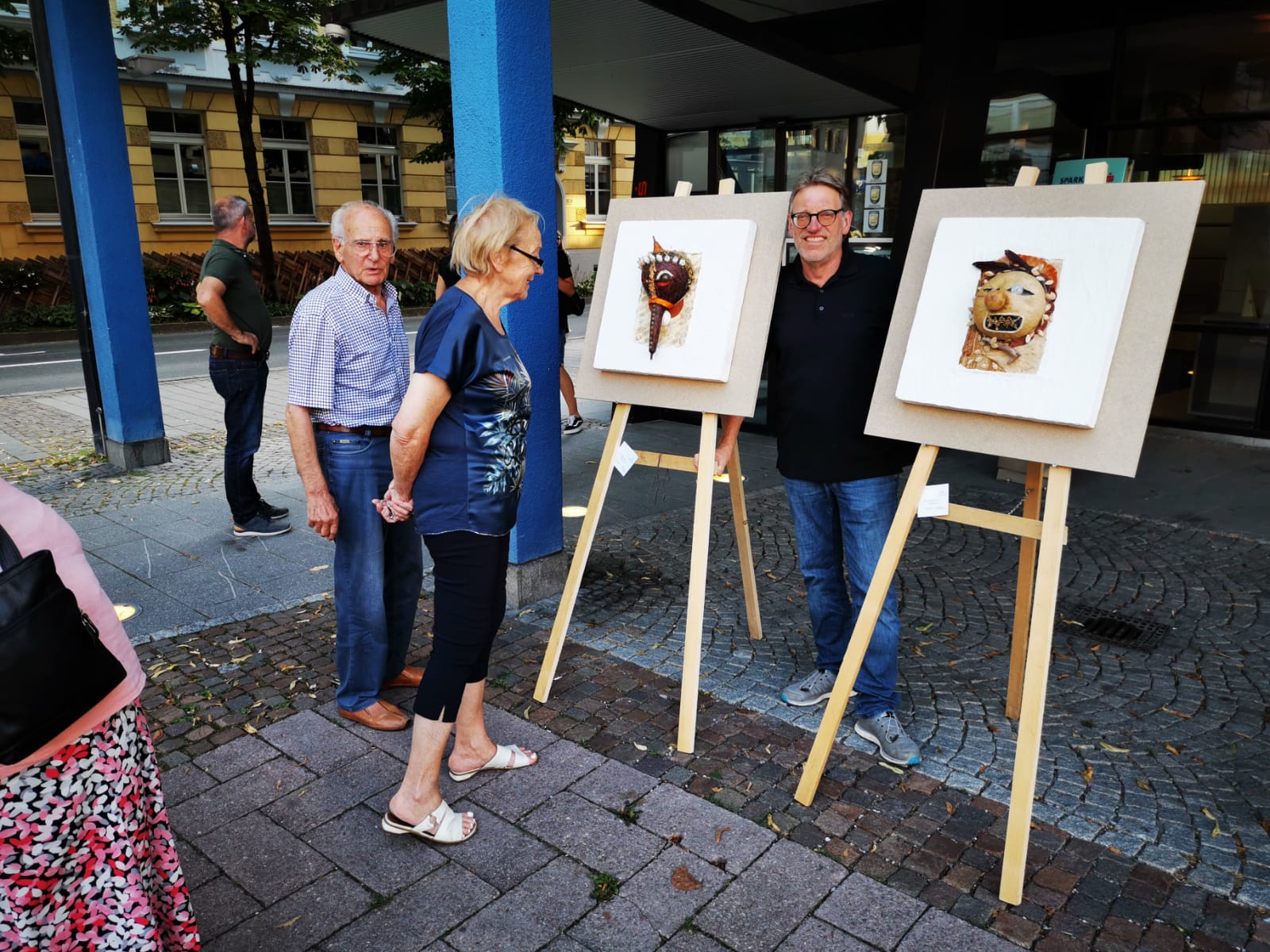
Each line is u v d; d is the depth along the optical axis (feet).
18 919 4.69
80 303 21.07
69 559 4.91
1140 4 21.95
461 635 7.70
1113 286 7.14
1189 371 23.35
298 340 8.84
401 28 17.03
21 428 26.48
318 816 8.29
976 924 6.91
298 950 6.68
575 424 24.77
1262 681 10.80
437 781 7.88
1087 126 23.45
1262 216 21.53
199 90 63.57
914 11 21.58
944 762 9.12
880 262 9.12
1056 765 9.07
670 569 14.69
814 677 10.43
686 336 9.82
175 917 5.68
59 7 18.43
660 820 8.18
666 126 24.03
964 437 7.88
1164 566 14.56
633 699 10.44
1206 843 7.83
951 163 19.49
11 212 56.70
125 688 4.98
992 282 7.70
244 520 16.30
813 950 6.65
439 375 7.14
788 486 9.74
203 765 9.11
